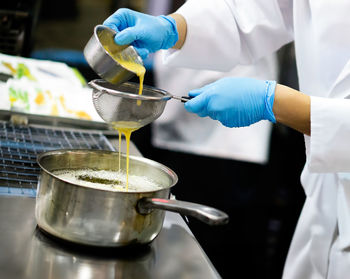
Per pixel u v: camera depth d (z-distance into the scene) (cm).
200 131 271
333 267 129
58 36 229
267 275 255
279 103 113
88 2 228
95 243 79
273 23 145
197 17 141
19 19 212
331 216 134
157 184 96
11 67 183
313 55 132
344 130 109
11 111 145
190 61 148
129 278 74
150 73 264
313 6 128
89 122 153
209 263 84
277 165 276
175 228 95
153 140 276
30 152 122
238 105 113
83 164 98
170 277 77
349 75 116
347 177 123
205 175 279
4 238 79
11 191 98
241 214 281
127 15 122
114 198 77
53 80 184
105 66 98
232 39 145
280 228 279
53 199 80
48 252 78
